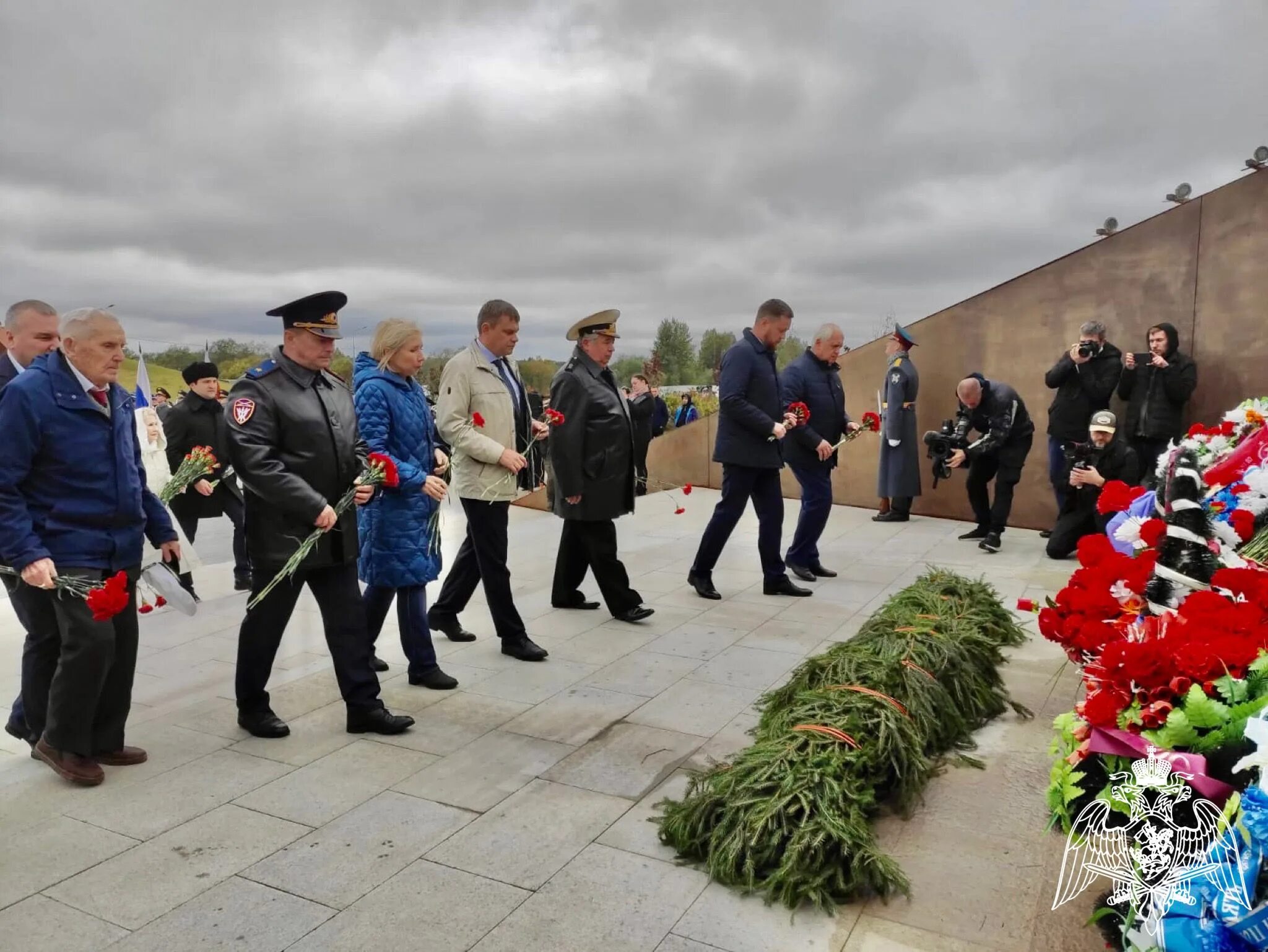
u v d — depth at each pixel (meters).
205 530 10.12
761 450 5.99
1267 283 7.29
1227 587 2.13
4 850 2.87
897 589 6.41
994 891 2.56
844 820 2.65
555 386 5.40
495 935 2.40
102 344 3.33
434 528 4.36
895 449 9.03
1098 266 8.16
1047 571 6.85
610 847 2.86
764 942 2.36
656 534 8.85
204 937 2.40
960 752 3.50
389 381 4.25
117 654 3.48
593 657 4.87
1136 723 1.82
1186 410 7.71
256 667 3.79
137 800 3.22
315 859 2.80
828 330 6.70
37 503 3.30
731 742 3.69
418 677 4.41
